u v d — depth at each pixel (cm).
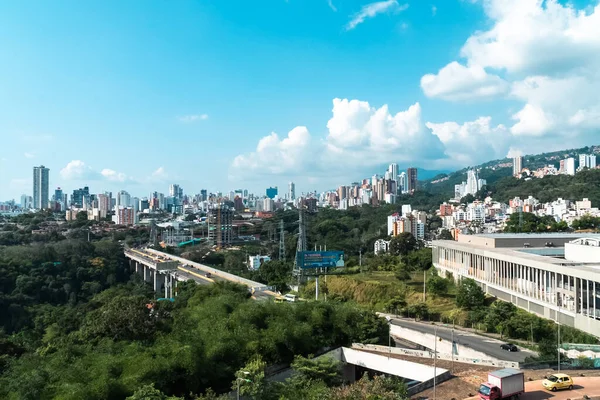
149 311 8056
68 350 6650
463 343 8656
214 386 6303
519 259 10619
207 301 9325
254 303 8506
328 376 6412
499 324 9369
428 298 12650
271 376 6719
